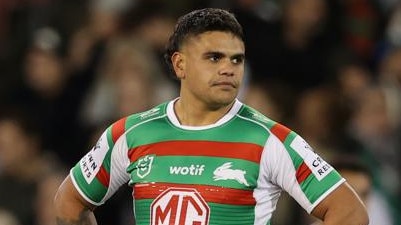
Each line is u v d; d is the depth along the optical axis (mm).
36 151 28891
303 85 31047
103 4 32250
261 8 31250
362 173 19938
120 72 29266
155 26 31094
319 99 26781
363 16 32312
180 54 15414
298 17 31141
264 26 31109
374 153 27422
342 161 20016
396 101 29891
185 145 15125
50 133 30703
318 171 14984
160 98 29141
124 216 25719
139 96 28625
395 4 32844
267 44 31000
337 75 30984
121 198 25750
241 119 15242
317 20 31359
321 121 26422
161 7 32000
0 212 28078
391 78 30969
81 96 30984
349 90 30594
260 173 14922
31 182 28469
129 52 29438
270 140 15008
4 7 33969
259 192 14930
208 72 14984
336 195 14953
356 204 15008
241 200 14828
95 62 31031
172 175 15000
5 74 32188
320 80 31094
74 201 16141
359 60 31844
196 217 14797
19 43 32844
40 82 31484
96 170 15844
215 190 14828
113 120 28344
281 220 24891
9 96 31781
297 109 28672
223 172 14883
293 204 24953
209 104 15164
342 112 26719
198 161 15000
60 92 31203
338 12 31844
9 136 28453
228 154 14977
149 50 30297
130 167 15383
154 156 15195
